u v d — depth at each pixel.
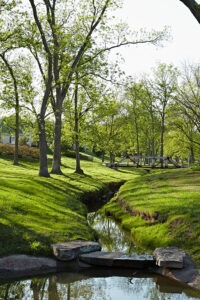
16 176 28.80
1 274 11.69
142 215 18.83
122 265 12.67
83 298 10.47
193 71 51.84
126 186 29.75
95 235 16.59
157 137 74.06
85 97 39.09
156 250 13.38
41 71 34.66
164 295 10.82
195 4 13.75
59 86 33.53
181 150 69.38
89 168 51.94
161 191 23.44
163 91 60.56
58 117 32.47
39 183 26.03
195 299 10.58
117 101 62.88
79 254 13.07
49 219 16.50
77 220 17.64
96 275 12.23
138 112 66.38
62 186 27.95
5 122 38.81
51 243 13.53
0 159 47.09
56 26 30.50
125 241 16.50
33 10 28.94
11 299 10.30
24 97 31.69
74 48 33.34
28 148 57.62
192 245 13.72
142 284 11.58
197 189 23.17
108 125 61.59
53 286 11.30
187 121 58.91
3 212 15.77
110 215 23.47
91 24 33.06
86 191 29.08
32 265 12.21
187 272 11.88
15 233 13.65
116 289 11.17
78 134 37.69
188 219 15.53
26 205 17.70
